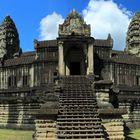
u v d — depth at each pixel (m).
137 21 98.81
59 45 62.47
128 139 47.53
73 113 43.66
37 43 71.12
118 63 70.62
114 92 56.75
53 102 48.00
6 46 95.56
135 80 72.81
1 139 48.03
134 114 64.44
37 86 69.69
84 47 63.81
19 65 74.00
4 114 66.88
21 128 63.28
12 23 98.81
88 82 55.75
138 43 97.19
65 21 63.50
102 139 38.62
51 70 69.19
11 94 73.25
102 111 43.16
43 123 42.66
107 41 70.81
